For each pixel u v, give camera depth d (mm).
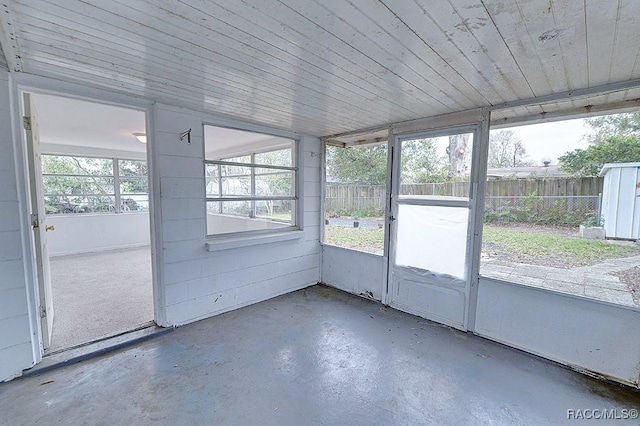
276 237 3688
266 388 2031
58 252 5812
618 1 1152
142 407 1833
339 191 4340
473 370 2266
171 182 2793
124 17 1312
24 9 1238
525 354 2492
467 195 2838
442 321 3061
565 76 1950
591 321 2199
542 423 1746
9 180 1990
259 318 3160
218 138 4176
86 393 1946
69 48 1621
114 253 6020
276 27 1388
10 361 2043
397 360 2393
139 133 4574
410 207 3275
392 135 3371
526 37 1451
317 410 1834
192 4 1203
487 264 2914
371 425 1725
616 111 2359
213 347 2555
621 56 1647
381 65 1802
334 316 3234
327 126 3549
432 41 1499
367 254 3754
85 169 6230
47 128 4305
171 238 2822
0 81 1922
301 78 2035
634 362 2049
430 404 1897
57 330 2715
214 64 1820
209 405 1861
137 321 2928
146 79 2096
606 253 2359
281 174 4012
